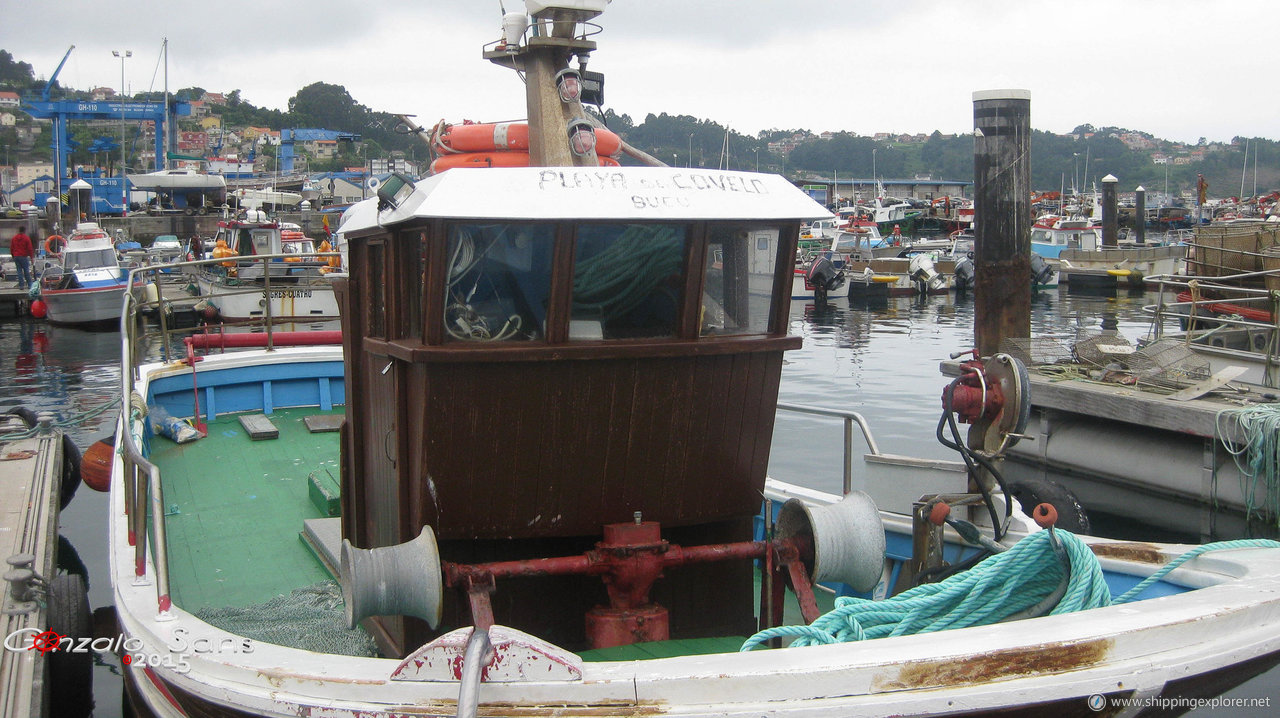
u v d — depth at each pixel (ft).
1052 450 41.45
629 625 13.29
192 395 29.30
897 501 19.15
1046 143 590.96
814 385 61.21
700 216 12.68
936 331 93.09
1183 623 10.64
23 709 15.53
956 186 346.13
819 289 120.26
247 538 20.54
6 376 69.46
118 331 92.89
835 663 10.01
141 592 14.34
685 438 13.97
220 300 79.25
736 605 15.28
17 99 500.74
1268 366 40.78
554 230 12.50
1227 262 59.47
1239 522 34.45
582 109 15.20
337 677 10.65
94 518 32.32
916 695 9.88
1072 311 109.70
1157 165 574.15
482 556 13.96
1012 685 9.95
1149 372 40.45
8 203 224.53
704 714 9.88
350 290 15.83
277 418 29.55
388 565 11.89
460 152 15.69
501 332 12.86
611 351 12.98
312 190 216.33
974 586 12.32
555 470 13.47
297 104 474.49
